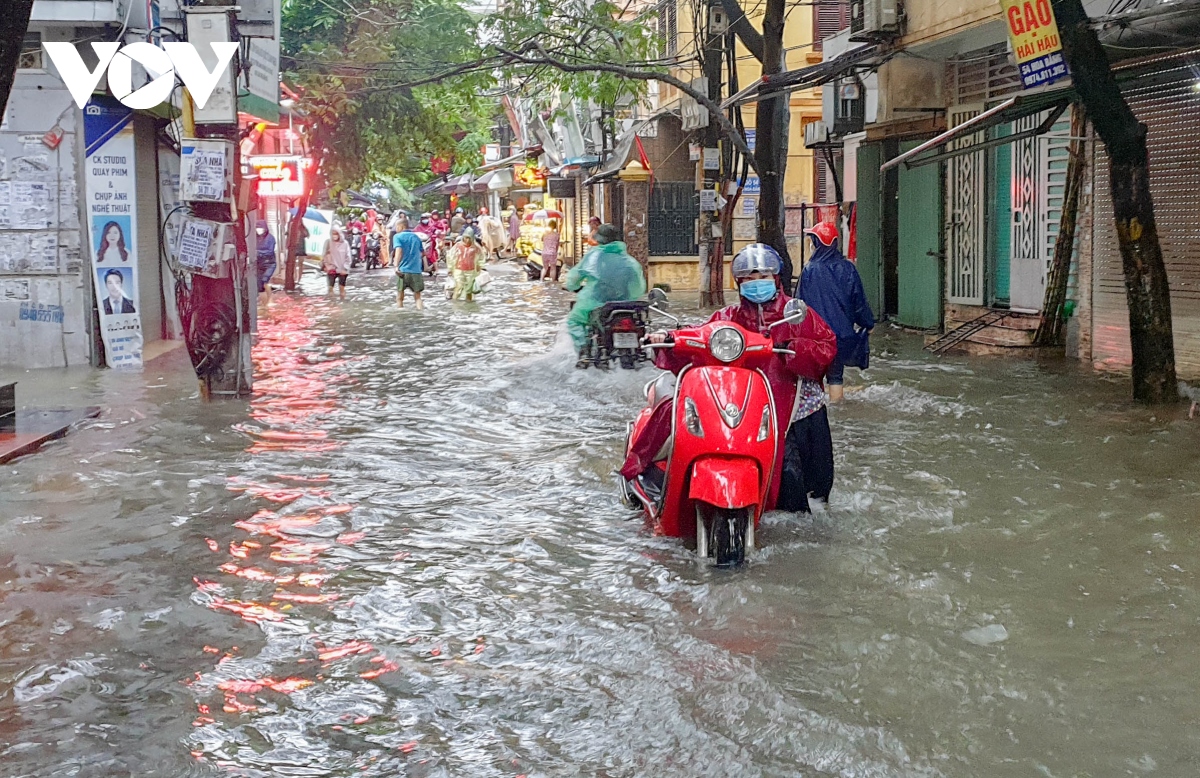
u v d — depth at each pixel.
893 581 5.55
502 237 48.41
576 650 4.79
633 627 5.03
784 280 16.89
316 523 6.85
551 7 19.25
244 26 12.27
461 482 7.93
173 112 14.16
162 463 8.48
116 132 13.51
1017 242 14.59
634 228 28.00
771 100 16.53
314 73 23.97
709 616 5.13
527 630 5.05
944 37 13.93
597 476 8.00
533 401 11.40
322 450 9.02
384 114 29.31
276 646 4.88
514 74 20.45
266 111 15.71
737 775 3.68
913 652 4.66
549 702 4.27
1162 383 9.91
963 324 15.27
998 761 3.73
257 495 7.52
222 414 10.69
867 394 11.00
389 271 42.94
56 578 5.78
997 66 14.81
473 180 49.62
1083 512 6.68
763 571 5.74
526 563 6.04
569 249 41.06
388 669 4.61
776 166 16.83
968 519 6.62
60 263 13.80
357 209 53.47
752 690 4.30
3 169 13.59
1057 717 4.05
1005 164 15.07
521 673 4.56
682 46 27.05
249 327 11.66
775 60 16.67
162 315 16.22
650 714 4.14
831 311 10.26
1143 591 5.33
